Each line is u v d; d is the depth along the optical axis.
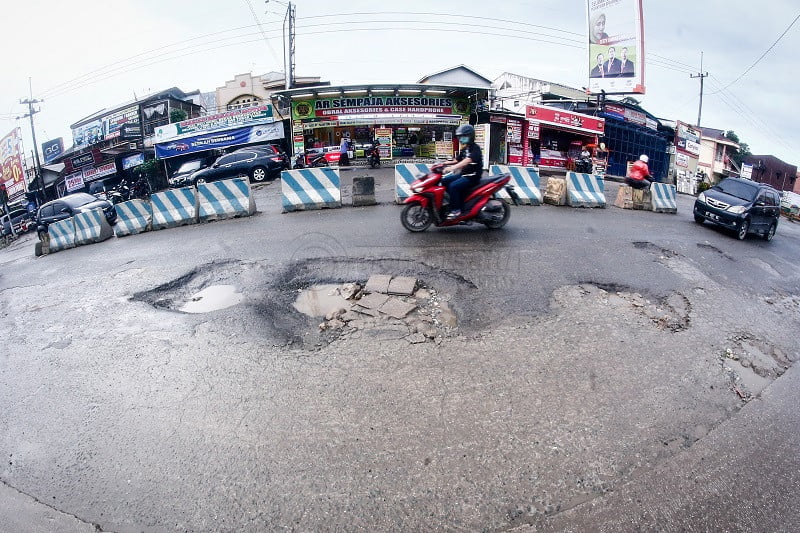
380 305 5.23
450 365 4.11
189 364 4.32
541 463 3.07
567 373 4.06
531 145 24.09
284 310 5.30
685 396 3.90
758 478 3.07
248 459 3.13
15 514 2.85
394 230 8.45
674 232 10.30
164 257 7.93
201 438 3.35
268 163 20.94
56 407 3.88
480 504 2.76
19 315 6.23
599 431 3.39
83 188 30.09
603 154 25.05
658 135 30.55
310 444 3.23
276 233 8.84
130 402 3.85
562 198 12.13
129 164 28.28
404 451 3.15
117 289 6.59
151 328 5.16
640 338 4.78
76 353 4.79
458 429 3.35
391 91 22.25
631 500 2.83
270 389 3.85
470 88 21.36
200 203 11.22
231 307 5.48
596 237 8.52
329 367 4.12
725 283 7.04
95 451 3.32
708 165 37.94
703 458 3.21
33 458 3.32
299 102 22.20
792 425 3.68
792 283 7.99
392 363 4.14
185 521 2.70
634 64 23.41
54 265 9.36
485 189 7.80
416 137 23.89
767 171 45.88
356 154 23.39
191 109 29.62
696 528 2.66
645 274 6.72
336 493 2.84
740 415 3.74
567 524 2.65
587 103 26.59
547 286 5.88
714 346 4.83
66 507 2.87
